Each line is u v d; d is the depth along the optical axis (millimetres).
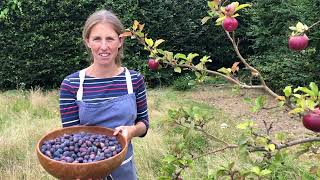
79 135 2480
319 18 8000
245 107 8125
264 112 7680
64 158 2256
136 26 2625
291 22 9000
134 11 9531
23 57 9148
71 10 9172
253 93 9109
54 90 9109
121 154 2254
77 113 2641
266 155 2303
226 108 8094
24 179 4613
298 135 6262
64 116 2633
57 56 9195
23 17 8984
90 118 2584
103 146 2379
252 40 10188
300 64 8367
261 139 2248
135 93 2701
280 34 9523
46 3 9039
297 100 1965
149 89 9672
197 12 10398
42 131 5766
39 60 9109
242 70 9781
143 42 2674
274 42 9438
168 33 10055
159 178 2434
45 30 9102
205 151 5254
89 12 9305
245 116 7500
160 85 9906
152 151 5109
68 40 9164
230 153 4996
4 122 6414
